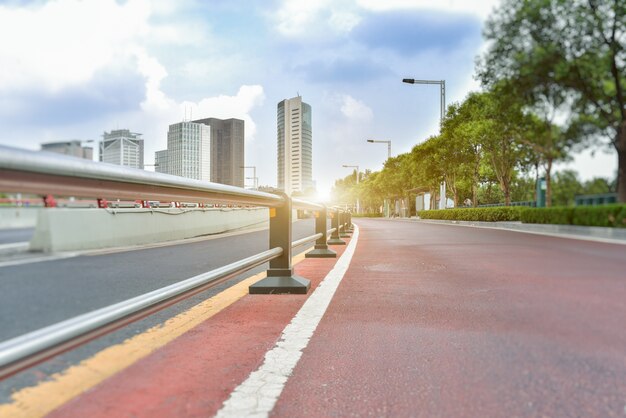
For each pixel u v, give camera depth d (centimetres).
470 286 477
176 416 167
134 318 170
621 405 181
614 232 1274
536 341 269
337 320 327
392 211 7412
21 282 464
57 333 125
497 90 1891
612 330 294
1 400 179
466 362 233
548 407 179
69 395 185
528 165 2330
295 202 479
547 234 1523
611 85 1616
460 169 3400
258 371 219
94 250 811
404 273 584
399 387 200
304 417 170
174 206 1520
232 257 811
